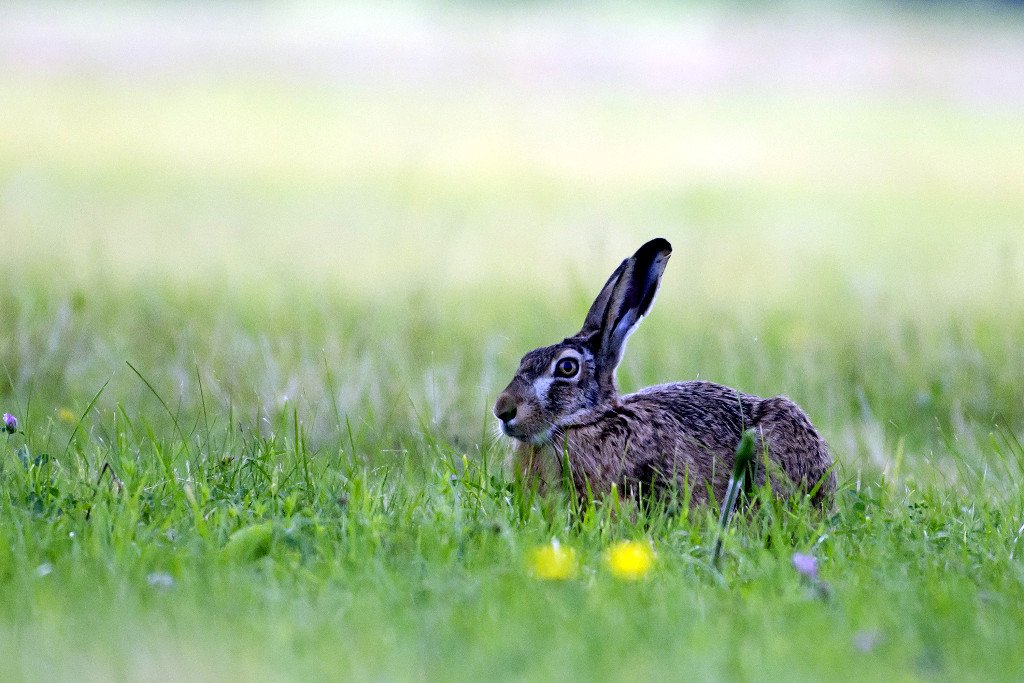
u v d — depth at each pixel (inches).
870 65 2273.6
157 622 232.7
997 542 302.4
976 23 2751.0
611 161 1418.6
